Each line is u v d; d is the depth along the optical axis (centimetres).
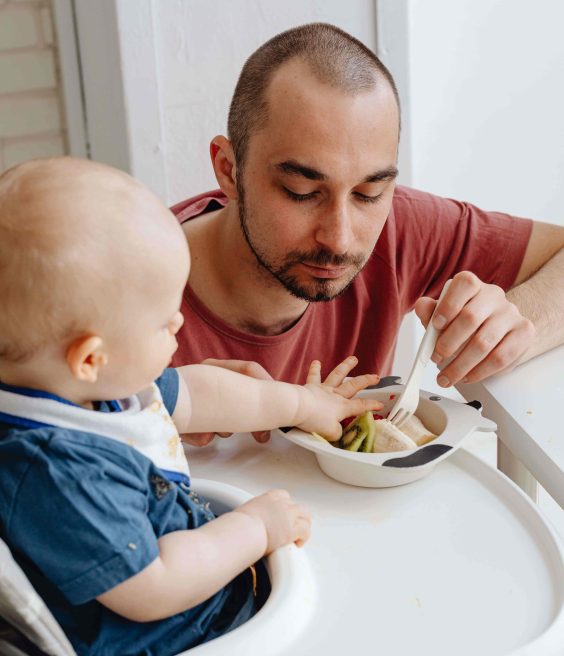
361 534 77
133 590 63
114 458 65
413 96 202
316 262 103
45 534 62
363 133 95
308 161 96
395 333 142
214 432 90
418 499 82
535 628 65
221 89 191
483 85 208
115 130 201
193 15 186
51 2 198
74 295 63
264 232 104
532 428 94
